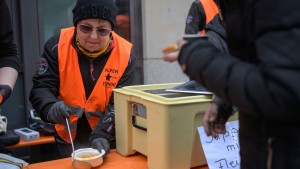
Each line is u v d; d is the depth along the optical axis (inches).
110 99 64.1
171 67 132.0
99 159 47.4
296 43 22.0
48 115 55.3
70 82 63.3
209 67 25.1
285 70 21.7
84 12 58.0
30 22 110.3
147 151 46.4
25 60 110.3
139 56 129.0
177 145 41.9
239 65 24.4
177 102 40.9
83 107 63.5
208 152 43.9
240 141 31.0
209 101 43.0
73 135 63.1
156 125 42.5
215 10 95.5
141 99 45.4
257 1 25.3
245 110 24.9
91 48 61.4
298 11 22.9
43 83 62.7
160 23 128.2
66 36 65.2
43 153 109.2
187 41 28.1
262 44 23.7
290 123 24.6
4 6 59.0
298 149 24.7
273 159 26.2
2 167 43.5
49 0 114.4
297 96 21.3
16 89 110.4
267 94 22.3
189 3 132.2
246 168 30.5
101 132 55.8
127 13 126.3
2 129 51.8
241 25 27.5
